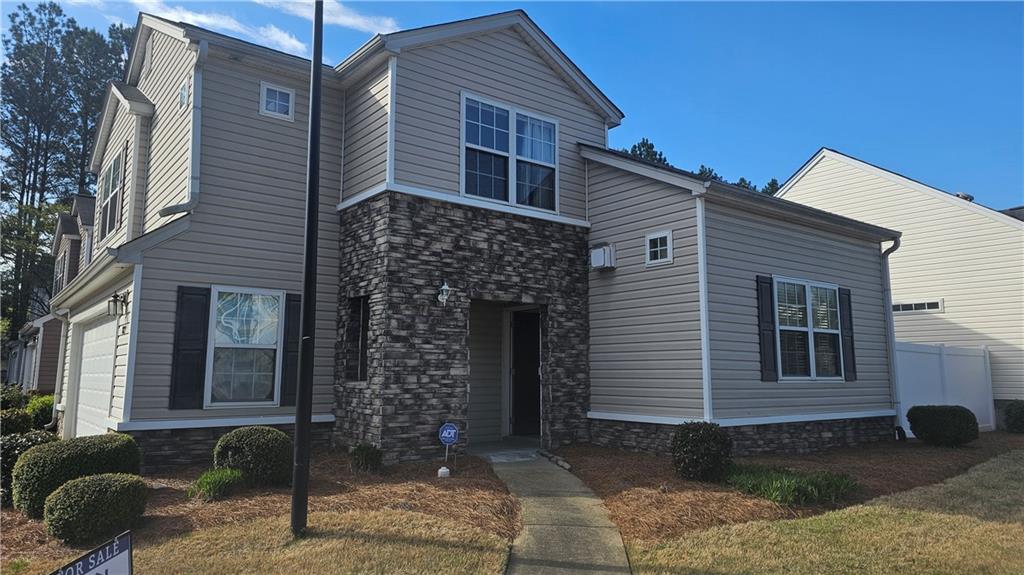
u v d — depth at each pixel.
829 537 5.87
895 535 5.98
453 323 9.27
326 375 9.73
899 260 17.83
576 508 6.78
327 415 9.62
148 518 5.80
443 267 9.29
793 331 10.77
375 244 9.07
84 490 5.44
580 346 10.75
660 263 9.89
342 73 10.11
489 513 6.33
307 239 5.61
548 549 5.52
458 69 10.02
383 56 9.34
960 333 16.53
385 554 5.05
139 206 11.33
